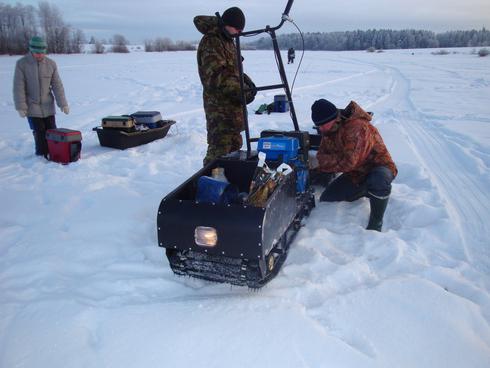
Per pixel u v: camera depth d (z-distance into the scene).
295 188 3.07
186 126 7.78
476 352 2.10
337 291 2.62
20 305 2.51
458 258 3.05
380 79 17.42
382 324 2.27
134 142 6.14
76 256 3.09
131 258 3.07
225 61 3.72
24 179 4.72
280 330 2.20
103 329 2.27
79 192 4.21
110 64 26.88
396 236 3.26
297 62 30.88
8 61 29.11
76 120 8.41
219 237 2.42
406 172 4.82
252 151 3.64
